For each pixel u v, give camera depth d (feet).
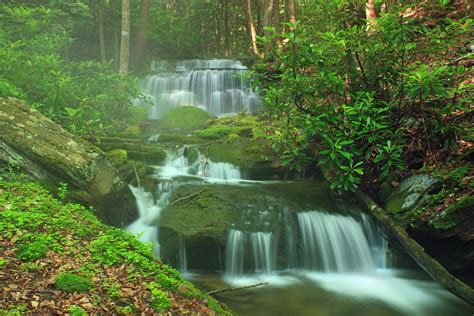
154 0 110.52
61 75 32.17
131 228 24.35
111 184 23.65
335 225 24.50
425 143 24.50
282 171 32.96
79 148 23.03
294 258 23.84
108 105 40.96
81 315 11.27
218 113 59.98
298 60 23.79
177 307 13.25
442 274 18.72
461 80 22.79
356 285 21.77
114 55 70.64
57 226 16.69
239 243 23.18
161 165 33.53
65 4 51.98
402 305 19.33
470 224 19.30
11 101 22.68
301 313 18.31
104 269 14.34
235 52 115.85
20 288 11.96
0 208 16.74
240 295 20.15
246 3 97.25
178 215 24.90
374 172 26.43
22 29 37.99
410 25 22.72
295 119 26.16
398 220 22.21
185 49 96.22
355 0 28.40
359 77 25.03
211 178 32.12
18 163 20.90
